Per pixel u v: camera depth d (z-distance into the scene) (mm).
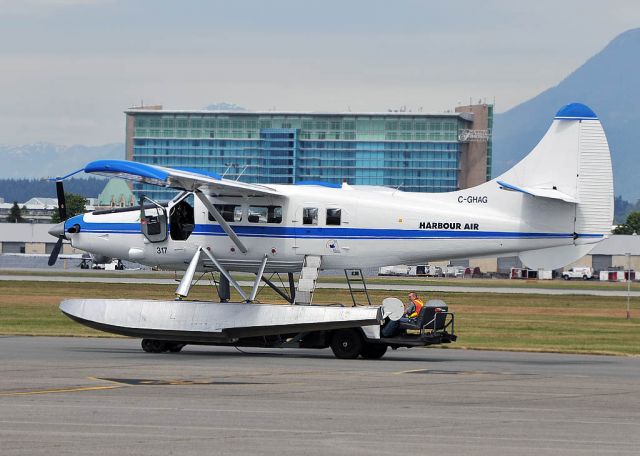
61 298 124062
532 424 37875
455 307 125062
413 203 68375
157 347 66125
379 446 33562
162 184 64500
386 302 63906
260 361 59781
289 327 62812
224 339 64188
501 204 67938
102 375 50531
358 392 45344
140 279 172375
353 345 62812
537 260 67938
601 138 66938
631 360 65375
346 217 67750
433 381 49906
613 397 45188
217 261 69062
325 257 68062
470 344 77688
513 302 135250
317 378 50469
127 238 71125
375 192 69062
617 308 127375
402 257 68062
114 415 38406
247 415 38844
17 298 123250
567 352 71500
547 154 67438
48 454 31844
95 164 61562
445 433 35906
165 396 43281
